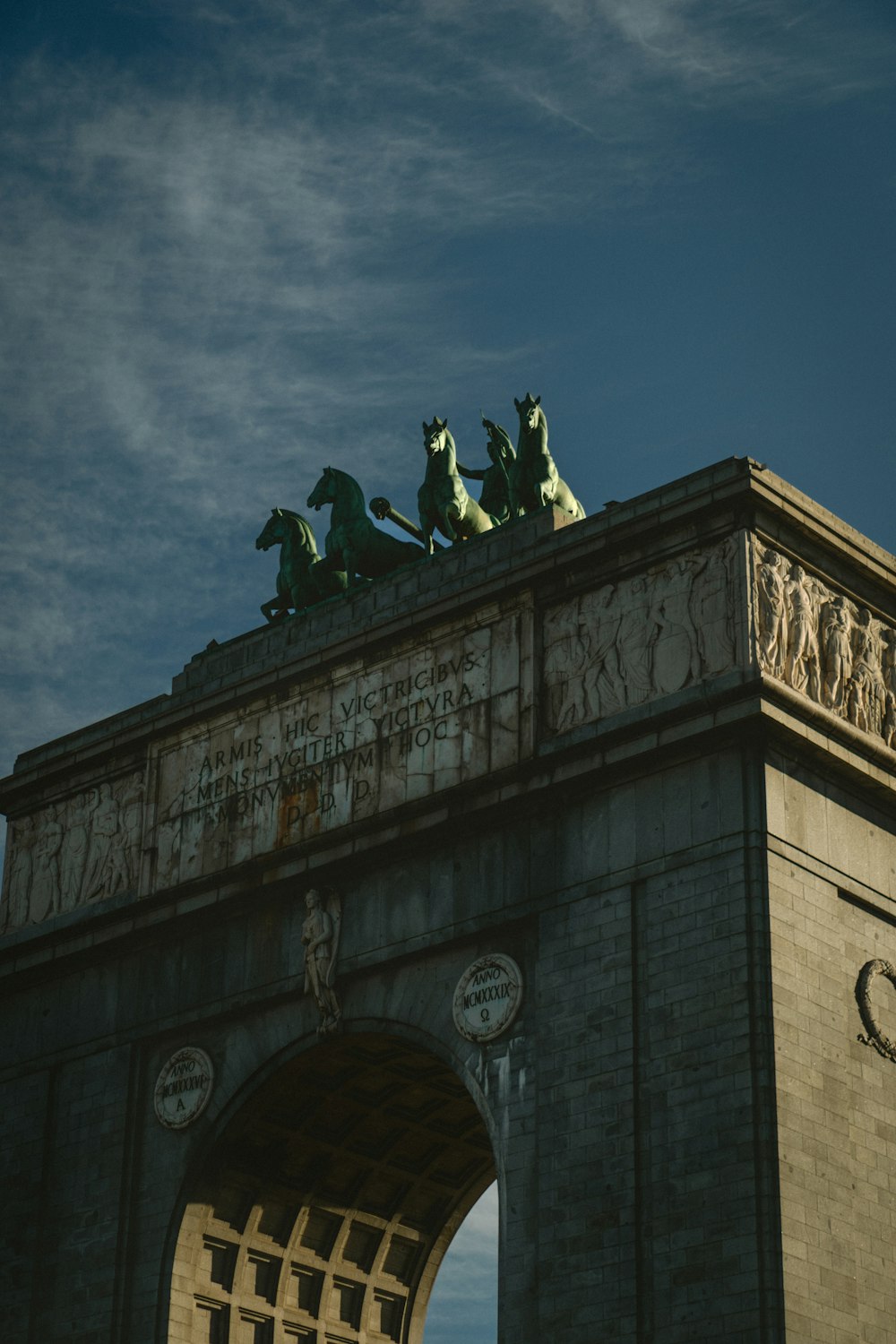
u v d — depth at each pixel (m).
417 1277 71.06
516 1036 58.53
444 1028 60.12
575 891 58.38
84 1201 65.94
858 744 58.38
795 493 59.19
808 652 58.47
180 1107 65.06
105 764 71.81
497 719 61.41
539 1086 57.28
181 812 68.38
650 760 57.97
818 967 55.78
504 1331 56.00
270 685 67.19
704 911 55.75
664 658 58.56
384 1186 69.31
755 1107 53.34
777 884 55.41
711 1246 52.94
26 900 72.25
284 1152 66.25
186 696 70.31
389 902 62.34
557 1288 55.16
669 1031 55.41
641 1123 55.19
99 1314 64.00
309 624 69.06
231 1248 65.75
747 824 55.78
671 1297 53.22
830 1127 54.41
